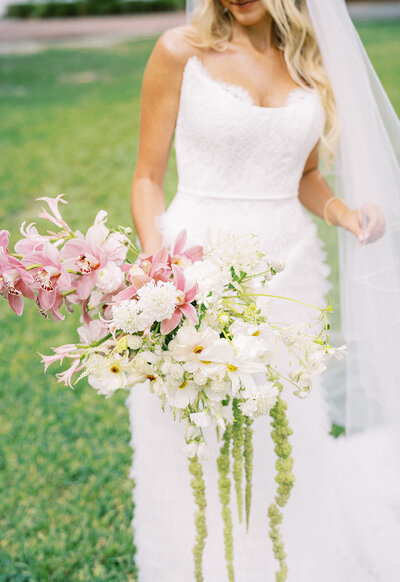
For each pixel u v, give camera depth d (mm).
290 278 2354
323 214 2514
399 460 2494
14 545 2939
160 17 28750
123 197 7387
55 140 10266
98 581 2727
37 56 19375
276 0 2270
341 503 2439
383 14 22406
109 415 3779
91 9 31594
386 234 2287
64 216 6789
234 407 1667
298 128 2309
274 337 1589
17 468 3393
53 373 4234
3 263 1494
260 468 2299
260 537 2320
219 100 2289
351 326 2430
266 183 2352
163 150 2439
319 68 2379
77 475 3357
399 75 11938
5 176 8547
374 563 2371
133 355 1510
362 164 2236
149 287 1450
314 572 2350
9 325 4832
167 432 2303
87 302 1625
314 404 2379
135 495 2432
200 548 1894
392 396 2412
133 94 13344
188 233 2373
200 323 1527
